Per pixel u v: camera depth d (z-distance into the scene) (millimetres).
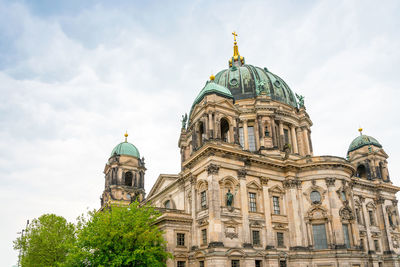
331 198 65062
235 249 54750
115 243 52062
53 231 70875
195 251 58688
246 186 61938
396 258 83625
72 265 52688
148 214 58719
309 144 87750
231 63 106562
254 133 81562
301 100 90938
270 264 58750
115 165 111188
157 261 53750
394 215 90688
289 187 67062
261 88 84812
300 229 64625
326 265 61156
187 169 68500
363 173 98250
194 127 66688
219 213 55906
